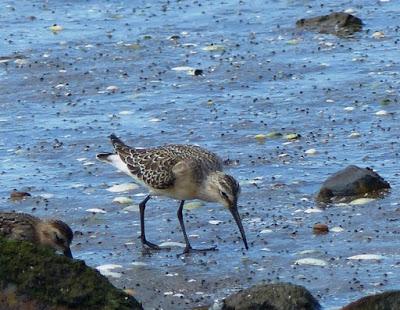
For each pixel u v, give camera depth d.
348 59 24.33
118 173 18.58
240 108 21.66
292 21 27.62
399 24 26.86
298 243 15.51
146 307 13.73
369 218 16.27
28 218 14.76
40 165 19.08
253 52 25.16
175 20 28.27
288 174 18.20
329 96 22.08
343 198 17.06
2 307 12.24
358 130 20.19
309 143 19.67
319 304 13.31
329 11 28.31
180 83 23.34
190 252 15.41
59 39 26.78
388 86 22.44
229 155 19.19
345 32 26.30
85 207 17.14
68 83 23.50
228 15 28.55
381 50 24.89
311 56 24.72
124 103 22.22
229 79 23.44
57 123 21.19
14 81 23.66
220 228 16.23
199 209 16.98
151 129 20.69
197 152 16.11
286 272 14.57
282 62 24.38
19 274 12.29
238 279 14.43
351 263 14.73
